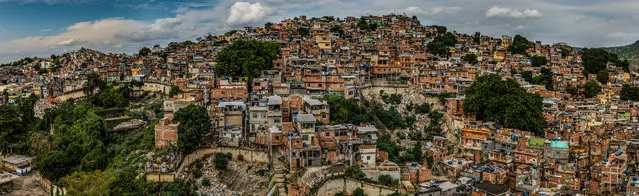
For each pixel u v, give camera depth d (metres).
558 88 193.75
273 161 111.62
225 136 119.44
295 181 102.38
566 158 120.19
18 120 155.12
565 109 159.25
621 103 183.62
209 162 115.62
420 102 157.25
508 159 118.88
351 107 138.88
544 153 121.62
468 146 129.88
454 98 150.25
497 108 139.38
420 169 111.00
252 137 122.62
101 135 135.62
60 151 127.31
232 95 141.62
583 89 198.50
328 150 112.06
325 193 103.00
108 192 99.06
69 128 143.50
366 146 113.50
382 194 103.12
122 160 119.19
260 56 165.88
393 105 155.75
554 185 112.69
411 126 145.62
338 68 171.38
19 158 140.38
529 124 134.00
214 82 157.62
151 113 152.75
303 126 112.31
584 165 126.88
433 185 107.25
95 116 143.12
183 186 105.81
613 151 129.38
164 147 115.62
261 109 123.81
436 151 128.75
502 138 126.94
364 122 134.38
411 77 174.75
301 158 107.50
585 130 144.00
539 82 196.25
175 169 108.25
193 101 133.75
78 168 123.06
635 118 166.12
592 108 164.25
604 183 112.69
